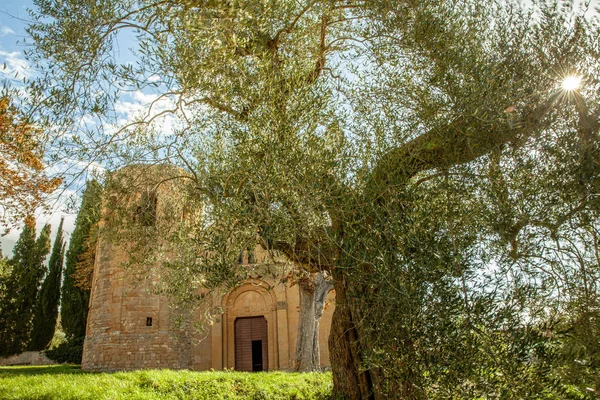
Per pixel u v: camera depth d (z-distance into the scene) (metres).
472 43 5.89
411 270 4.68
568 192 4.79
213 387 11.52
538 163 5.08
